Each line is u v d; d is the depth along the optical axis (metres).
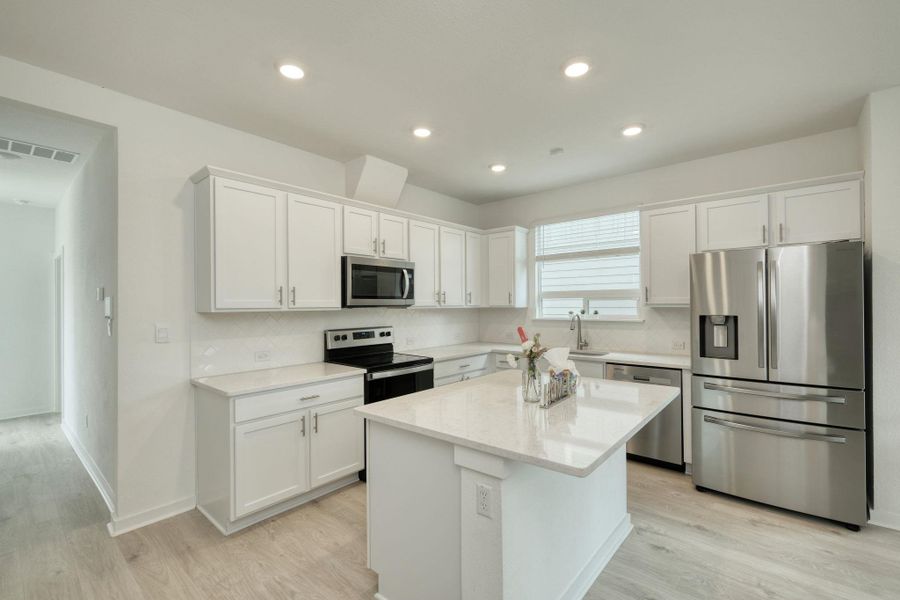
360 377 3.04
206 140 2.81
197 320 2.75
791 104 2.66
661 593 1.90
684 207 3.41
